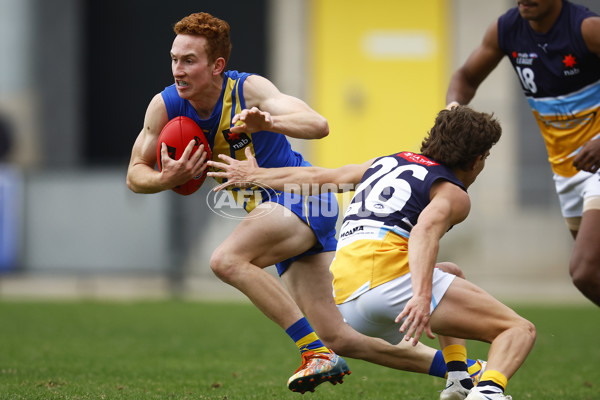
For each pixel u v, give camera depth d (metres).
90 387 16.94
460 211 13.27
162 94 15.24
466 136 13.63
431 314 13.01
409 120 54.09
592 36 16.33
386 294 13.05
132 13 55.59
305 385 14.84
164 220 43.09
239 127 14.27
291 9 54.06
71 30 55.16
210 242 43.19
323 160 54.19
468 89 18.61
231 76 15.11
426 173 13.62
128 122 55.84
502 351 12.77
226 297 41.88
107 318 31.88
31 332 27.45
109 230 43.09
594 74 16.84
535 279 45.72
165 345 24.83
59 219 43.03
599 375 20.17
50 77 55.16
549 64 17.09
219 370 20.11
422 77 53.97
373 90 54.16
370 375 20.09
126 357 22.14
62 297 41.66
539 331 28.84
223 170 15.82
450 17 53.66
